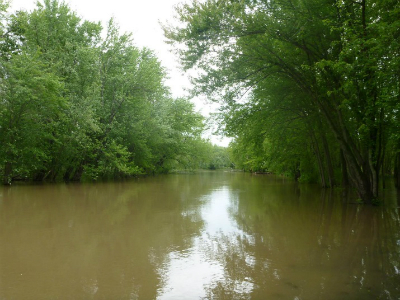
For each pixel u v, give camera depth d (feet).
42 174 79.10
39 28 74.59
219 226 30.14
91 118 72.74
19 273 17.28
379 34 33.42
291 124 66.44
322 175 75.36
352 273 17.58
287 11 39.91
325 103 49.55
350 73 36.68
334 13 39.17
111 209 39.34
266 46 43.75
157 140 108.78
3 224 29.66
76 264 18.83
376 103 36.29
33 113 64.03
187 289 15.25
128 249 22.12
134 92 90.17
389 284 15.90
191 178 127.44
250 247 22.80
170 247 22.76
